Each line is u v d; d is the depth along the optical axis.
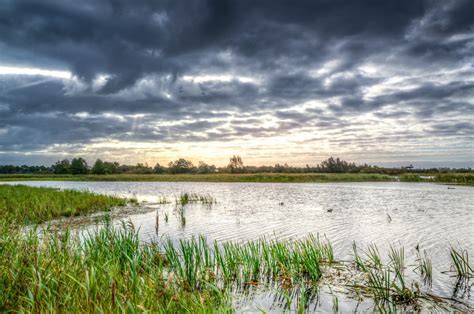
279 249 11.39
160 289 7.67
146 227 19.30
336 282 10.08
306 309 8.30
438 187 58.62
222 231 18.22
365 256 12.97
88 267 8.35
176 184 76.56
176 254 10.65
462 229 18.48
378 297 8.92
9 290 6.96
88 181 94.94
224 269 10.03
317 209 28.11
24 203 25.02
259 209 28.25
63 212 23.52
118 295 6.66
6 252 8.74
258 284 10.05
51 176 127.62
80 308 6.44
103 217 22.56
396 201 34.38
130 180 101.12
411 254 13.27
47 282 7.09
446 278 10.38
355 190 51.91
